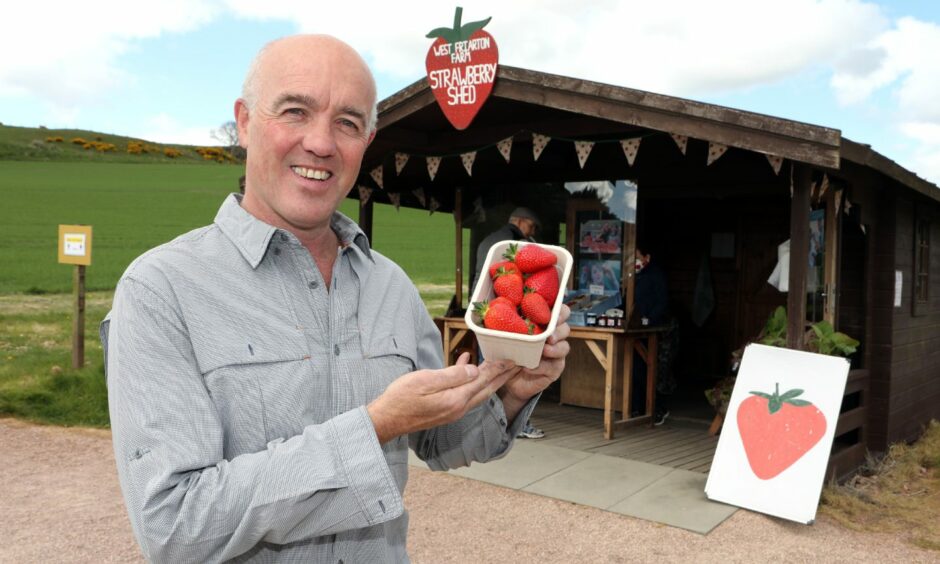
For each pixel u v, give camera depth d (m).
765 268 8.93
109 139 75.31
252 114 1.30
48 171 52.09
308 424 1.22
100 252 24.41
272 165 1.28
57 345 10.81
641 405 6.96
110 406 1.13
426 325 1.60
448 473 5.12
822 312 5.89
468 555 3.82
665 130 4.85
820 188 5.23
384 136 6.41
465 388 1.21
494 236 7.10
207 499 1.03
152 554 1.04
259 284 1.25
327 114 1.29
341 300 1.34
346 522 1.09
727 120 4.57
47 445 5.94
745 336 9.08
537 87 5.32
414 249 28.75
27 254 23.50
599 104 5.09
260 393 1.18
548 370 1.44
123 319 1.13
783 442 4.70
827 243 5.86
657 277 6.86
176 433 1.08
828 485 5.25
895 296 6.57
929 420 7.87
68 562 3.76
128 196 40.59
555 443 5.96
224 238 1.28
